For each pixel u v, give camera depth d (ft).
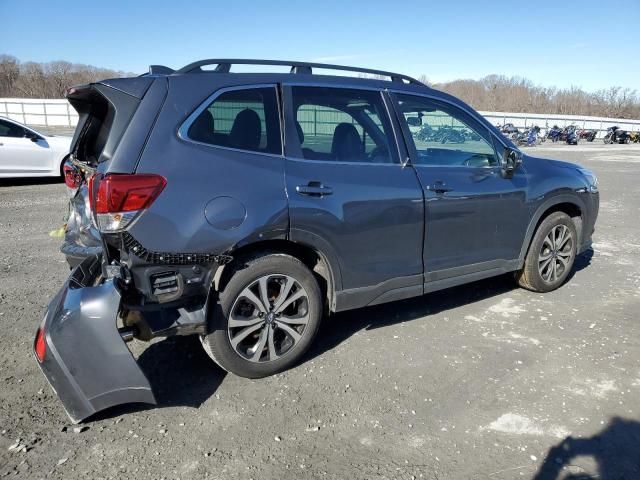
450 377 10.66
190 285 9.36
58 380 8.46
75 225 12.49
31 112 152.05
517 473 7.83
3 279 16.70
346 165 11.03
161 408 9.60
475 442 8.57
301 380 10.58
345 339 12.48
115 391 8.57
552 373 10.80
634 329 13.07
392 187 11.42
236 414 9.39
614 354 11.67
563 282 16.40
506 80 304.71
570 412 9.39
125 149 8.82
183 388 10.29
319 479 7.73
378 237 11.33
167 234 8.91
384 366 11.14
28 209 28.91
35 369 10.96
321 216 10.39
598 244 22.58
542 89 295.89
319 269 11.15
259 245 10.27
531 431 8.85
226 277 9.95
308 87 10.98
